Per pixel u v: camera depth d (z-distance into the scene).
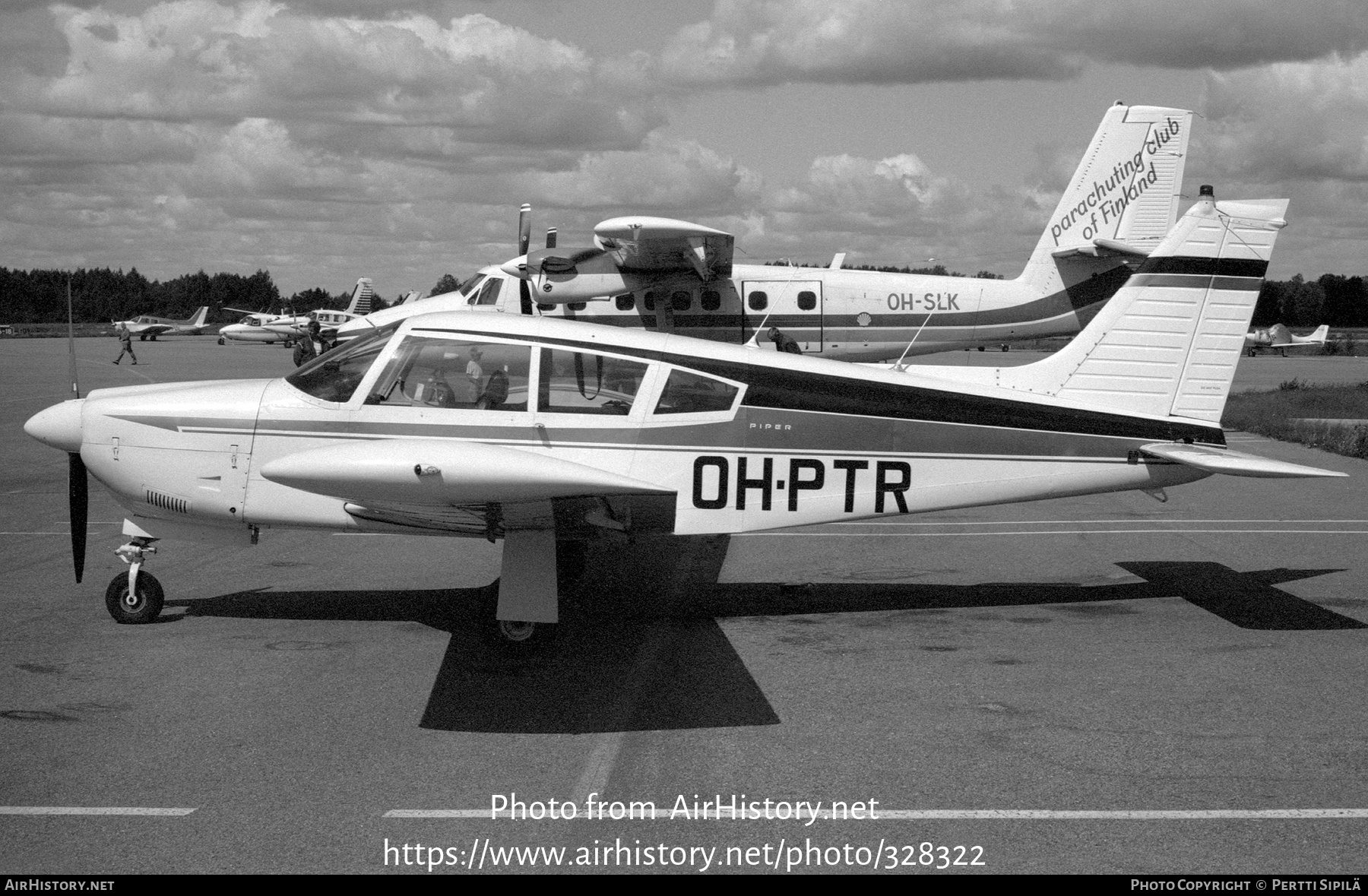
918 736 5.10
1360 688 5.76
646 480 6.91
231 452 6.91
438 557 9.14
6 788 4.52
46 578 8.36
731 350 7.12
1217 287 7.53
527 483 5.77
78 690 5.76
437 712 5.45
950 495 7.26
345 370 6.96
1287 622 7.05
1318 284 125.44
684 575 8.54
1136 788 4.50
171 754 4.89
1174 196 16.98
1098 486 7.45
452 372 6.89
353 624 7.09
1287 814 4.25
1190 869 3.84
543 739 5.10
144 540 7.20
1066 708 5.47
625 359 6.93
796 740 5.07
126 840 4.07
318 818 4.27
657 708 5.52
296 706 5.53
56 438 7.07
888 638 6.78
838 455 7.09
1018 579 8.38
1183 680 5.90
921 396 7.20
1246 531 10.33
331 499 6.84
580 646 6.61
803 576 8.50
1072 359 7.56
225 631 6.91
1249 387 31.97
